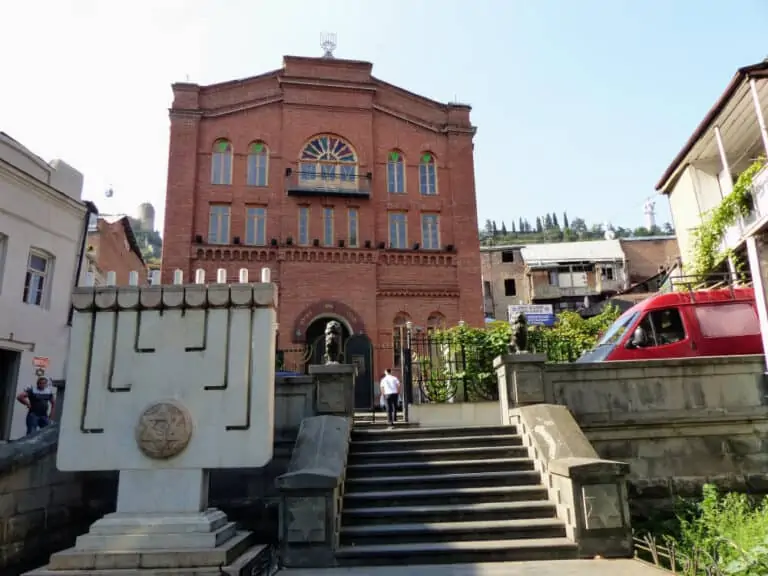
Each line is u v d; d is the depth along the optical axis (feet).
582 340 51.29
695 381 32.55
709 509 27.04
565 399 32.78
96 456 20.54
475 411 41.14
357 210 84.84
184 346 21.36
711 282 56.29
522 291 153.58
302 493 23.85
